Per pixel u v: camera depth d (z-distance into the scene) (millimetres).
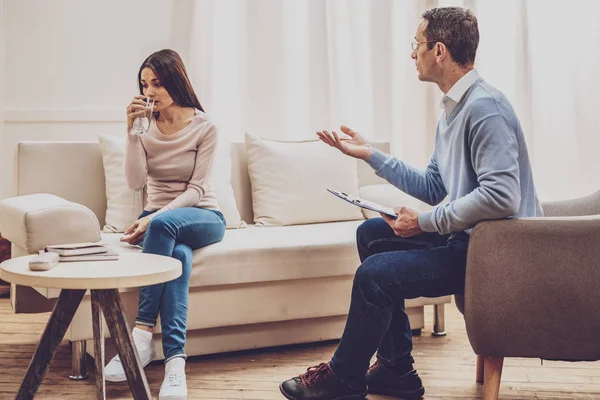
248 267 2336
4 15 3504
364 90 3752
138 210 2697
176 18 3596
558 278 1739
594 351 1779
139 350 2062
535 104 3662
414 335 2789
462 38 1895
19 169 2674
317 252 2430
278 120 3689
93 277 1544
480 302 1762
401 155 3762
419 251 1900
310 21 3689
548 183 3674
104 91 3598
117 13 3586
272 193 2922
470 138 1823
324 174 2998
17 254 2457
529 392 2113
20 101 3561
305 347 2596
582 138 3633
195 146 2492
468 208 1757
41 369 1738
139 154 2445
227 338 2412
